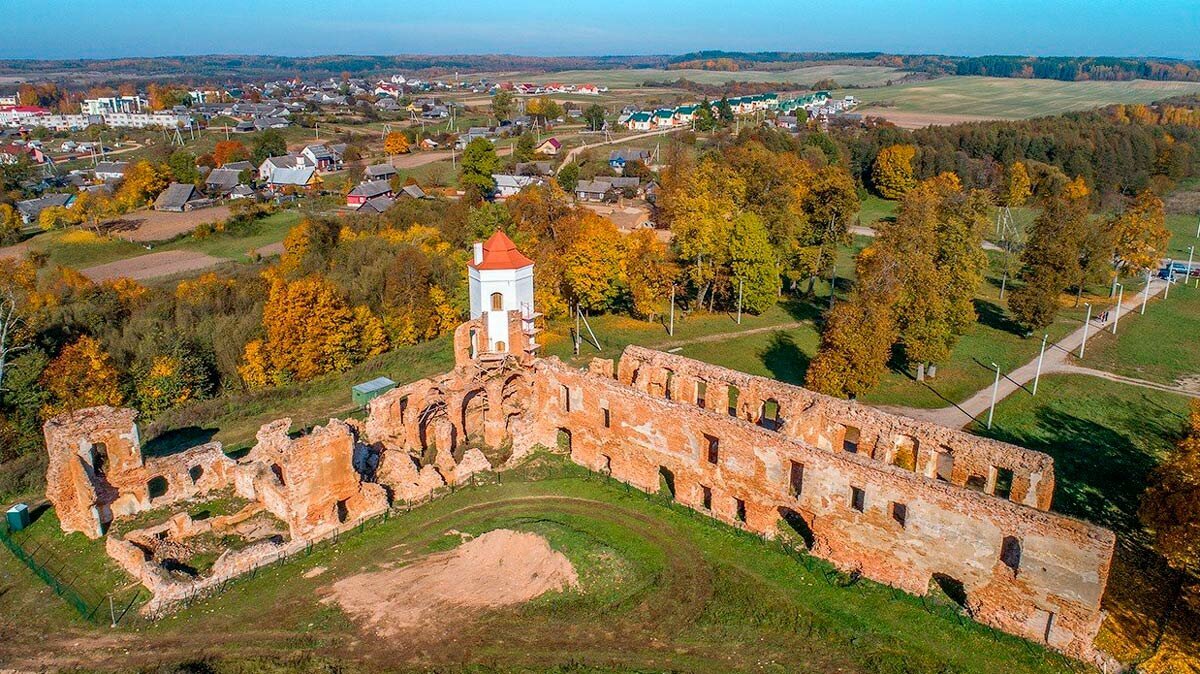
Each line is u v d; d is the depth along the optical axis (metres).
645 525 44.03
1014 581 34.28
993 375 71.56
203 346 74.44
